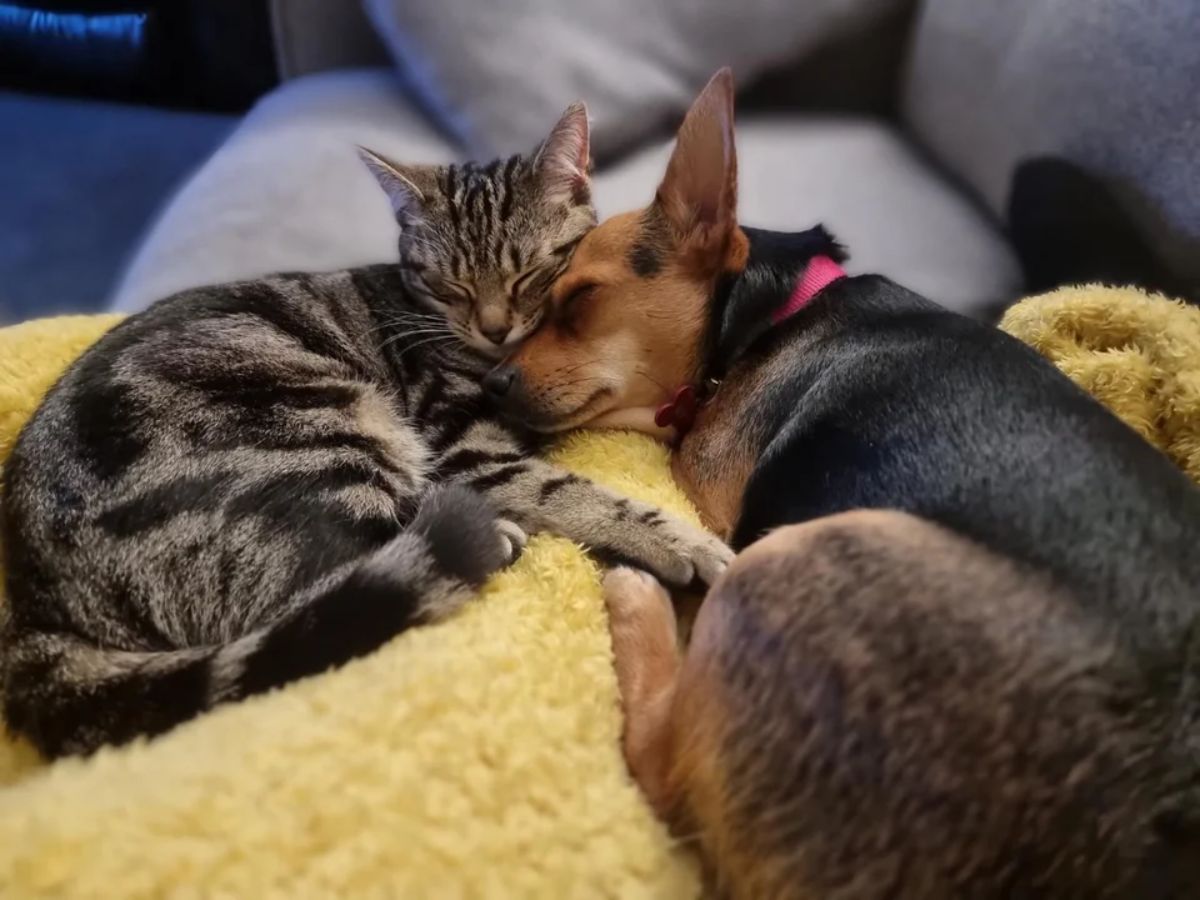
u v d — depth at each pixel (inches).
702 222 16.9
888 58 28.5
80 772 11.5
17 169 35.3
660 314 17.4
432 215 19.3
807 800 10.8
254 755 11.5
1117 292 18.3
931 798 10.2
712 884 11.8
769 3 27.4
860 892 10.4
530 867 11.1
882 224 24.3
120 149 36.6
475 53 26.9
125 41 38.0
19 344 19.1
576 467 17.8
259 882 10.2
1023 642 10.5
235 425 15.8
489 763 11.9
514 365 17.7
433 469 17.4
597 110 27.1
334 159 27.0
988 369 14.0
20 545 14.6
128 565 14.3
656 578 15.7
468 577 14.4
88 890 9.9
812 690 11.0
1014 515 11.6
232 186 26.3
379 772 11.4
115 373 15.9
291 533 15.0
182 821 10.6
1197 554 11.1
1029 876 9.8
